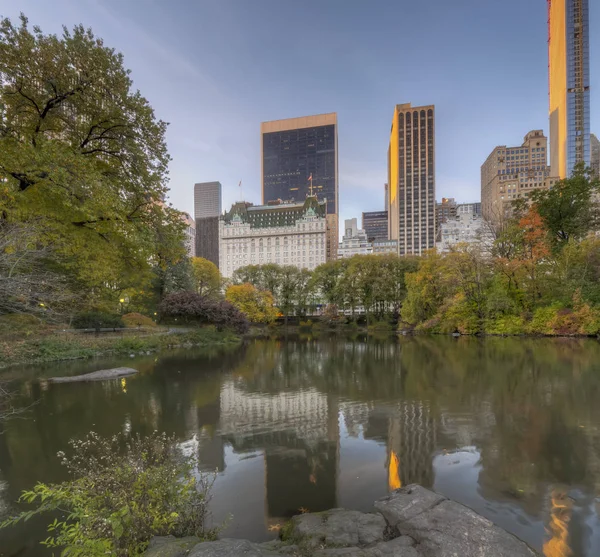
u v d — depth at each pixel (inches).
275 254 4751.5
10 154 374.3
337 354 853.8
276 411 369.1
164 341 973.2
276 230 4749.0
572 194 1243.8
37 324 689.6
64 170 352.8
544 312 1157.7
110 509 126.0
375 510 183.6
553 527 162.6
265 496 198.7
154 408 376.8
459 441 278.4
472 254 1354.6
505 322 1233.4
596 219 1288.1
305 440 287.6
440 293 1514.5
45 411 364.5
